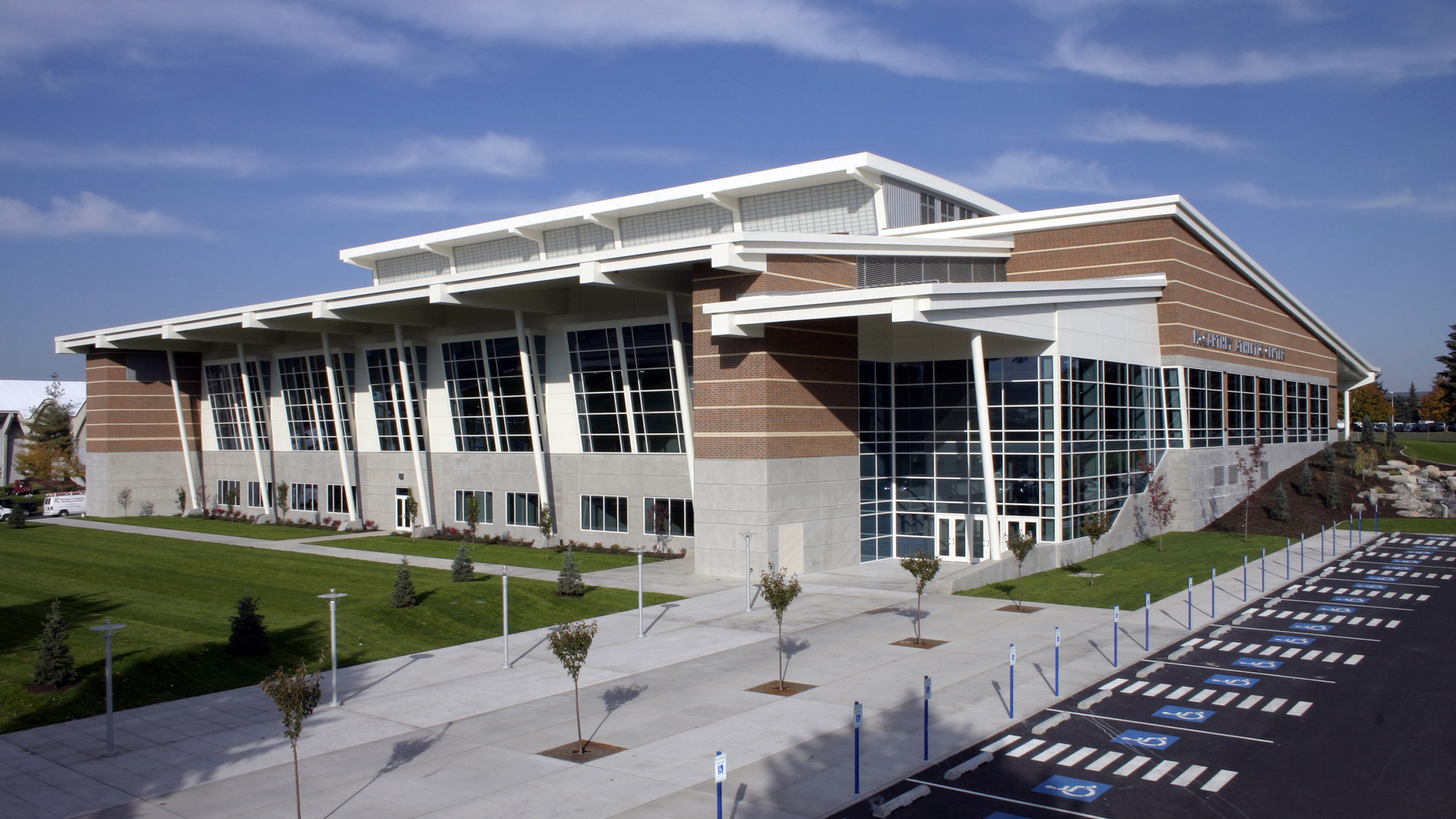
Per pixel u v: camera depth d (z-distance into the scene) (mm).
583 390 49438
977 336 35562
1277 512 52531
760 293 37781
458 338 54406
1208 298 53375
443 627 30062
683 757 17906
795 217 49062
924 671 24047
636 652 26797
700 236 51719
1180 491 50281
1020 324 37344
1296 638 27609
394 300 48594
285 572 42094
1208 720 20078
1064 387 40125
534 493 51969
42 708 21562
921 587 27500
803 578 38500
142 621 30453
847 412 41562
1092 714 20484
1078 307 41344
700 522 39438
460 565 36969
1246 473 53562
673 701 21719
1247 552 43719
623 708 21312
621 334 47312
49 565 43906
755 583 37531
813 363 39688
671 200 50094
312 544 53250
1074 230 50656
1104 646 26641
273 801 16016
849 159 45000
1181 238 49719
